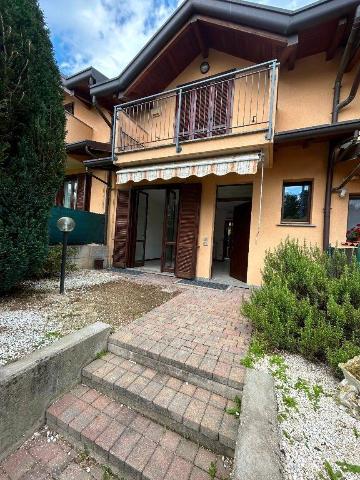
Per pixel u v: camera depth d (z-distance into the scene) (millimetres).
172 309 4930
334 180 6484
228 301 5621
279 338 3180
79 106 11312
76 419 2533
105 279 7262
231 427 2307
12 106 4176
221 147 6254
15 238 4613
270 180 7156
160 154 7164
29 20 4418
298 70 7008
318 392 2490
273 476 1580
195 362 3041
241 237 8195
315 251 4512
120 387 2824
